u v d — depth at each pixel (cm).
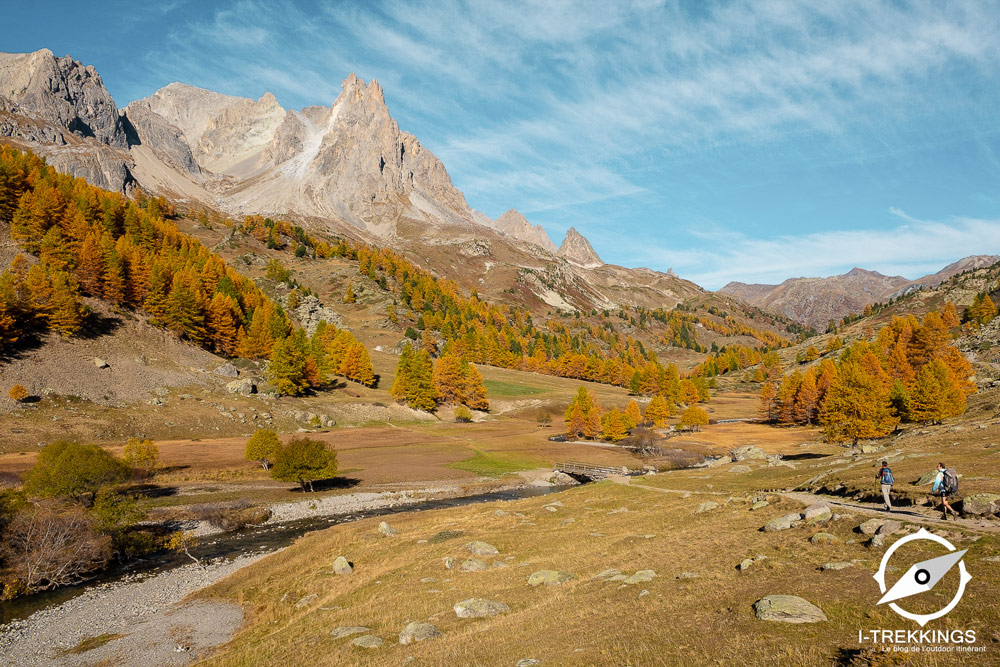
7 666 2502
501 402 16038
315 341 14575
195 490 6372
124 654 2583
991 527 1942
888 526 2133
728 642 1419
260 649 2314
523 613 2120
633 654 1471
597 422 11738
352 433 10888
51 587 3575
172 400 9806
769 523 2673
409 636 2048
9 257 11069
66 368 9094
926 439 5453
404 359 13662
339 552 3934
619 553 2838
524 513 4641
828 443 8469
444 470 8394
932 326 12656
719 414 16462
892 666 1126
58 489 4509
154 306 11800
